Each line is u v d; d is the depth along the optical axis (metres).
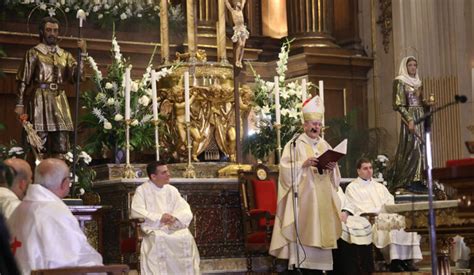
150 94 13.12
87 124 13.02
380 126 17.56
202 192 12.52
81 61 11.76
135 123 12.73
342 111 17.52
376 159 15.27
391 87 17.44
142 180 12.00
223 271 12.48
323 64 17.36
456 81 16.33
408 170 14.41
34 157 11.79
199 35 16.66
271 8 18.73
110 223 12.34
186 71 13.15
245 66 16.62
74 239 7.00
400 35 17.09
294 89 14.16
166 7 14.34
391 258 12.16
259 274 12.38
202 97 13.51
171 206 11.53
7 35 14.66
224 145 13.67
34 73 12.05
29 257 6.86
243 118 14.08
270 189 12.59
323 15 17.77
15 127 14.78
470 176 8.02
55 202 7.10
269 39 18.17
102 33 15.71
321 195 11.26
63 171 7.27
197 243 12.43
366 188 12.72
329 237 11.16
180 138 13.36
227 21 17.31
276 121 13.33
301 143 11.49
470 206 8.10
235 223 12.76
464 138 16.11
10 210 7.20
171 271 11.11
